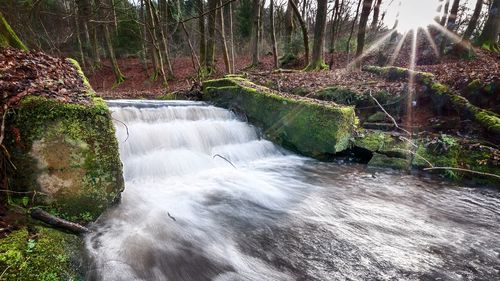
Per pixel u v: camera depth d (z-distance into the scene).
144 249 3.83
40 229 3.25
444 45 15.54
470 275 3.56
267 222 4.87
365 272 3.62
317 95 10.85
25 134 3.46
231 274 3.60
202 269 3.66
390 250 4.09
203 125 7.97
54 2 18.48
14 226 3.14
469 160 6.68
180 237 4.26
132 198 5.12
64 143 3.66
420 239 4.37
